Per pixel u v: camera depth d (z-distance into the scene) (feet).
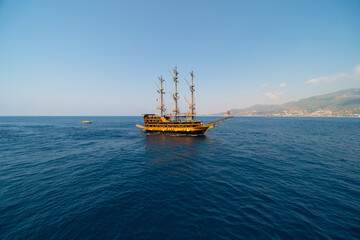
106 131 257.34
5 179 64.23
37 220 39.27
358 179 66.08
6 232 34.99
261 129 283.18
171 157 101.55
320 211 43.93
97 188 57.47
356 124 396.16
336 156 102.83
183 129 194.18
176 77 216.33
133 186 59.52
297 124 407.85
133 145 141.59
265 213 43.14
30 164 85.15
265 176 69.62
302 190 56.29
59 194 52.54
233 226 38.27
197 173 73.36
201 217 41.57
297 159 96.12
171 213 43.19
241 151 117.29
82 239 33.96
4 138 173.99
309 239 34.24
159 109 220.64
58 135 205.77
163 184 61.36
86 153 111.65
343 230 36.78
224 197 51.60
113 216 41.63
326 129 275.59
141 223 39.22
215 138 178.91
